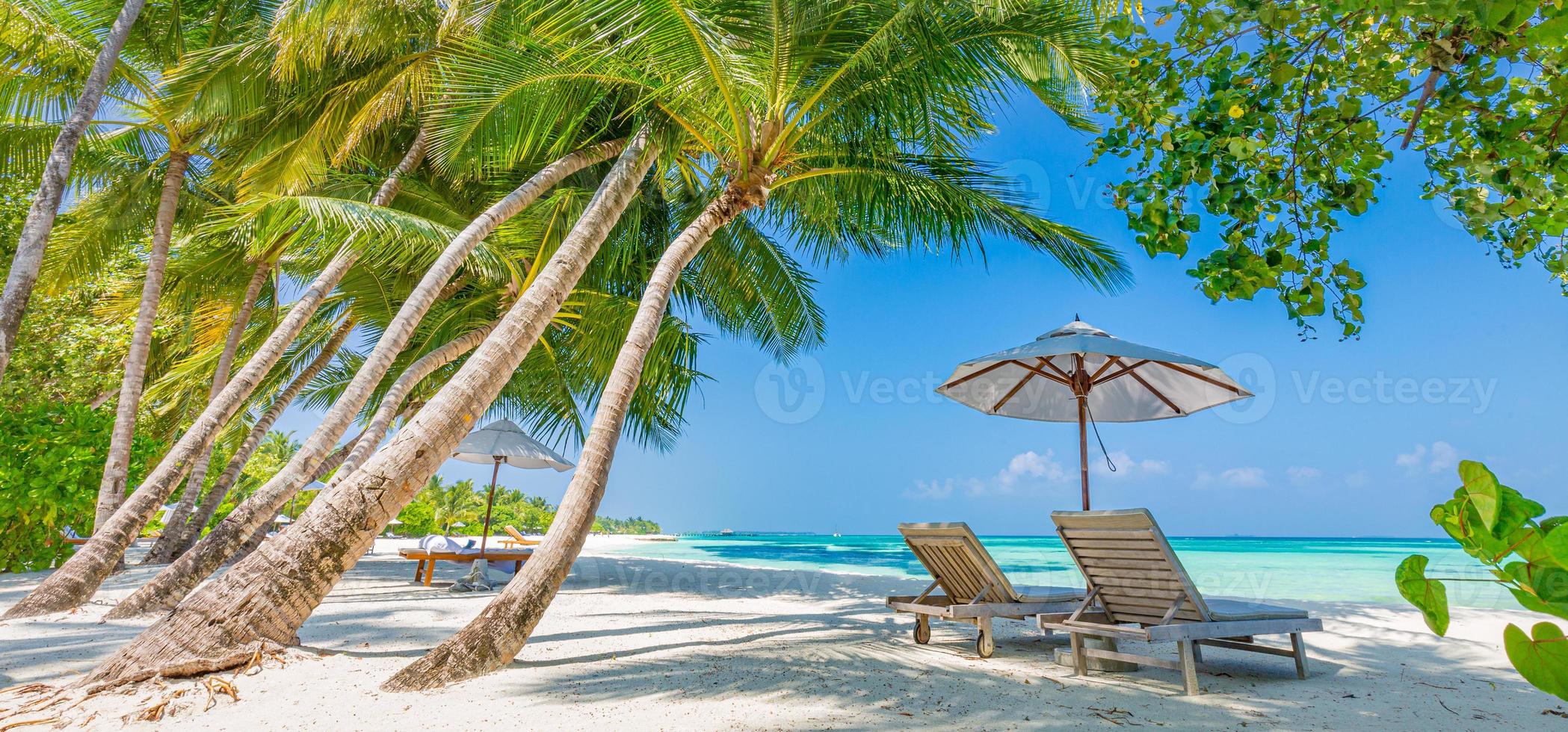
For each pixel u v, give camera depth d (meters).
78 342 12.91
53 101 8.80
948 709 3.26
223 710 3.11
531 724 2.95
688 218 10.44
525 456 10.64
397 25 8.91
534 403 12.75
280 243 10.47
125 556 12.16
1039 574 18.39
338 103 9.04
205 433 7.18
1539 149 1.47
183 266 11.27
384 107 9.13
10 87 8.46
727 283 10.69
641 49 6.15
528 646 4.57
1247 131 1.57
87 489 8.02
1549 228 1.66
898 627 5.83
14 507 7.59
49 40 8.15
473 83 6.52
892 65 6.14
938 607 4.75
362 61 9.27
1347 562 27.34
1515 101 1.47
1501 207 1.56
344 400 7.07
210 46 9.56
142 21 9.02
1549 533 0.63
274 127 9.18
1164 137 1.62
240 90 8.74
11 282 6.47
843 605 7.56
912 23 5.79
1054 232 7.19
